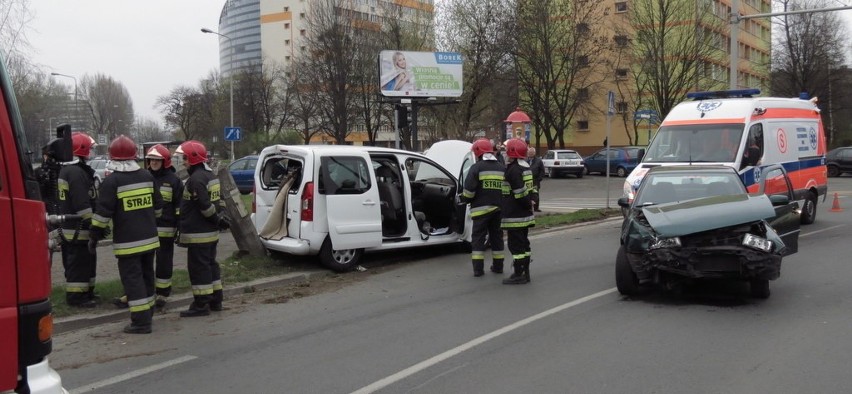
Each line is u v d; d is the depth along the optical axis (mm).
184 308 7637
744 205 7129
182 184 7559
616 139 54844
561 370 5039
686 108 13117
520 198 8344
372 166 9625
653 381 4738
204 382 4988
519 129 21297
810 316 6496
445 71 22969
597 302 7336
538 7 38938
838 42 47250
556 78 41219
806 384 4609
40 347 2834
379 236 9594
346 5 40906
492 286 8438
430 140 37750
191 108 72125
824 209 17297
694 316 6609
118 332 6547
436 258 10734
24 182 2801
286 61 90812
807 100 15031
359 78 40656
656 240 6980
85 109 66312
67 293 7141
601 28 44812
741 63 64188
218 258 10070
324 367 5293
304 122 53406
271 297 8039
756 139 12195
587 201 21781
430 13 39219
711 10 42469
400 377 4992
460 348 5711
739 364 5078
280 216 9648
